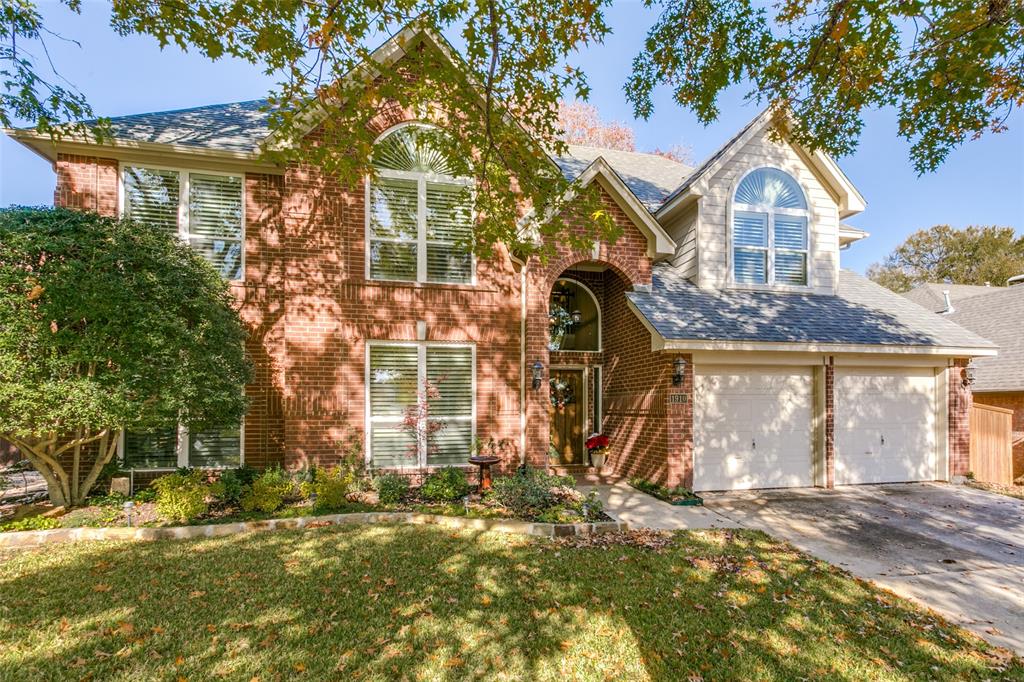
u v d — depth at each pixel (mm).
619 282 12227
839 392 11492
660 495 10031
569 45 6125
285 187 9711
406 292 10188
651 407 10859
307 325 9625
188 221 9922
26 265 6746
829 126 8172
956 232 45688
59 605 4801
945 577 6207
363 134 6496
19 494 9172
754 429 11016
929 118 7406
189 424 7816
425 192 10508
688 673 3967
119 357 6879
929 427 12055
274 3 5344
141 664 3883
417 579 5555
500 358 10664
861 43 6805
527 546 6754
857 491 10867
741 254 12336
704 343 10055
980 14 6207
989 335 17766
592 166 11016
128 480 8586
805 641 4488
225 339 8117
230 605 4859
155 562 5906
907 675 4020
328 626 4512
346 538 6887
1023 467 13180
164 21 5910
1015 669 4145
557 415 13070
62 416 6652
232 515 7699
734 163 12250
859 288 13586
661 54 8086
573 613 4871
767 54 7625
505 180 7070
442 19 5883
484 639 4367
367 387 9938
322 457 9547
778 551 6887
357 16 5586
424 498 8883
